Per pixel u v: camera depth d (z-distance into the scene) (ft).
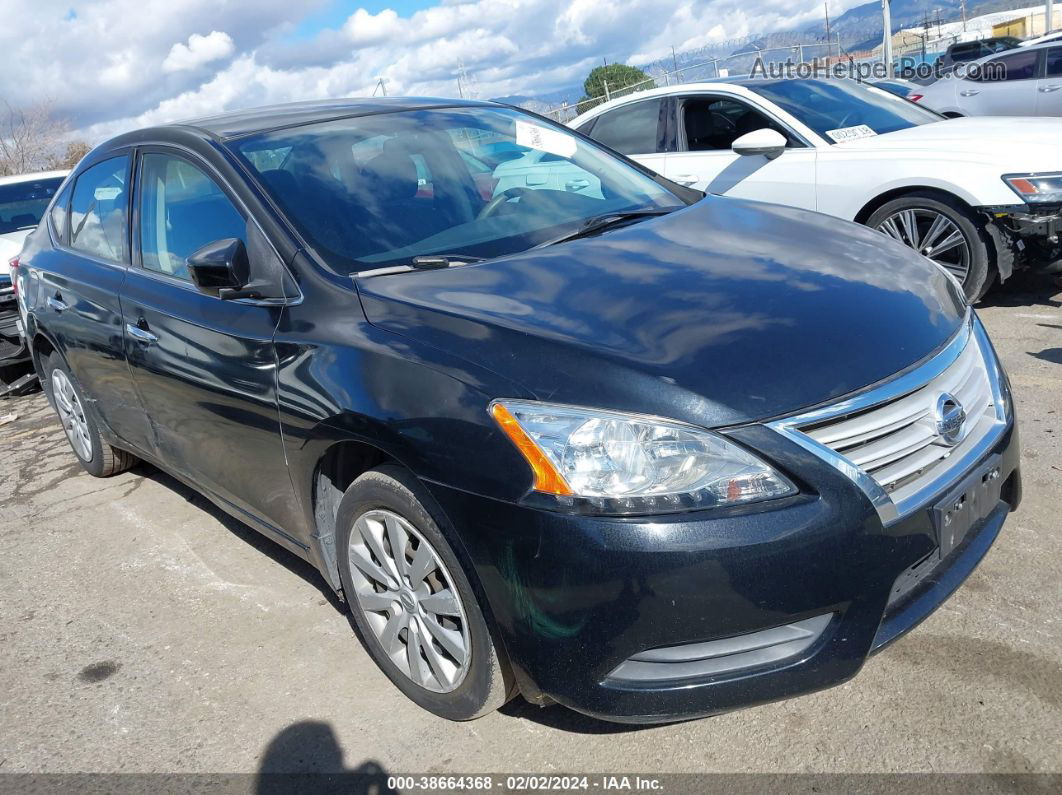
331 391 8.08
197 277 9.02
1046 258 17.52
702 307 7.70
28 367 23.48
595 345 7.19
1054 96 38.88
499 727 8.25
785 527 6.48
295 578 11.39
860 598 6.73
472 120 12.17
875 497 6.76
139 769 8.30
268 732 8.59
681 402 6.69
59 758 8.58
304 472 8.82
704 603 6.46
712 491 6.54
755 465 6.59
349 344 8.18
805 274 8.37
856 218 18.83
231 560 12.11
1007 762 7.09
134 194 12.12
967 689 7.91
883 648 6.99
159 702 9.25
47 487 15.83
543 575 6.71
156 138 11.82
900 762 7.25
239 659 9.81
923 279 8.71
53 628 10.97
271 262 9.37
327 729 8.51
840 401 6.85
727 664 6.74
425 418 7.32
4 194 27.45
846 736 7.59
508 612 7.04
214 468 10.81
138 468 16.03
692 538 6.42
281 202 9.75
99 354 12.57
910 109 21.77
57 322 13.71
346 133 11.10
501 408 6.96
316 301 8.83
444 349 7.57
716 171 20.54
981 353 8.57
